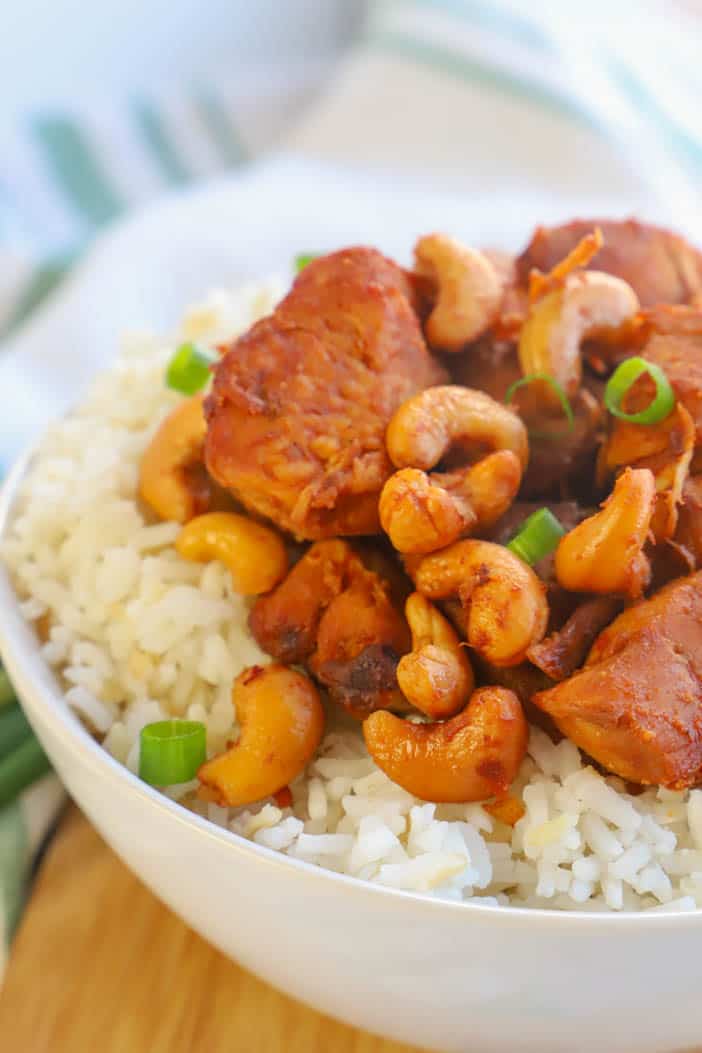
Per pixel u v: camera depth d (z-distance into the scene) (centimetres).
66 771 36
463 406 36
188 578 38
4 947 39
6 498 40
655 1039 34
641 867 34
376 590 37
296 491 36
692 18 71
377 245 63
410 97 71
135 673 38
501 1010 33
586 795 35
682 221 62
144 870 36
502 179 68
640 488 34
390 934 33
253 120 81
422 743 35
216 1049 37
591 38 70
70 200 71
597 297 37
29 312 64
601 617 35
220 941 36
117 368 43
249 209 65
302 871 33
